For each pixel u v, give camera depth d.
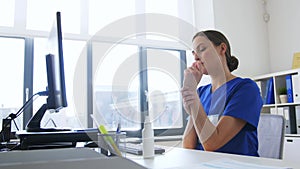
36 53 2.50
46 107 1.18
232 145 1.03
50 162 0.43
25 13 2.45
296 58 2.77
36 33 2.44
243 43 3.05
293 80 2.42
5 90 2.35
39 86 2.45
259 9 3.21
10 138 1.29
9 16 2.41
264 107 2.67
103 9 2.70
